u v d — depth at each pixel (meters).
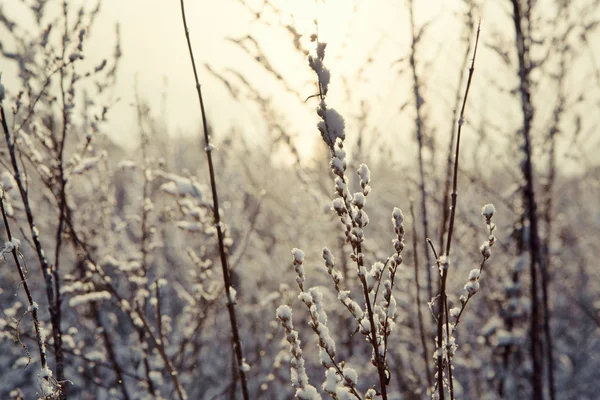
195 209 2.60
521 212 3.54
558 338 5.93
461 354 4.43
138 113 2.99
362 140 3.08
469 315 4.38
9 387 4.35
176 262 4.13
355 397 1.33
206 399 4.14
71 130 2.92
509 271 3.93
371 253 3.53
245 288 4.88
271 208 5.16
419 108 2.39
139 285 3.01
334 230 3.78
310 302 1.34
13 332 2.46
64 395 1.97
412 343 3.64
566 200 5.11
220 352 4.54
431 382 2.06
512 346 3.75
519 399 3.79
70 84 2.29
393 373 3.69
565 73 3.13
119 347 3.65
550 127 3.31
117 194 4.63
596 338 6.03
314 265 4.02
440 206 3.11
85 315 3.43
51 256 3.53
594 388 6.04
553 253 4.54
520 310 3.66
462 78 2.25
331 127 1.26
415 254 1.96
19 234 3.46
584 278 6.20
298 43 1.45
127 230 4.26
